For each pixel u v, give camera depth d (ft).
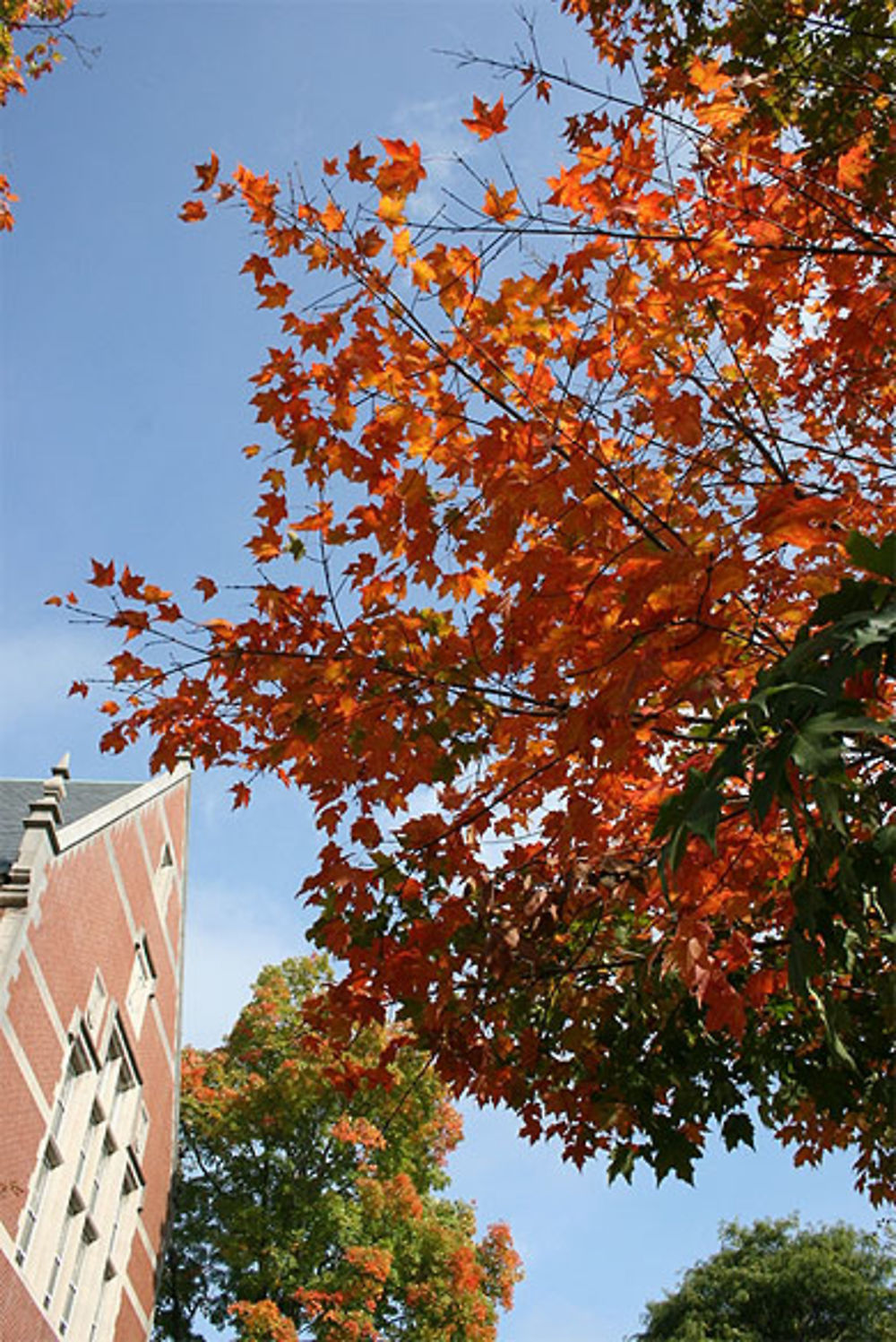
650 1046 19.70
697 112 15.42
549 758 18.16
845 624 9.91
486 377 15.39
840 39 19.36
